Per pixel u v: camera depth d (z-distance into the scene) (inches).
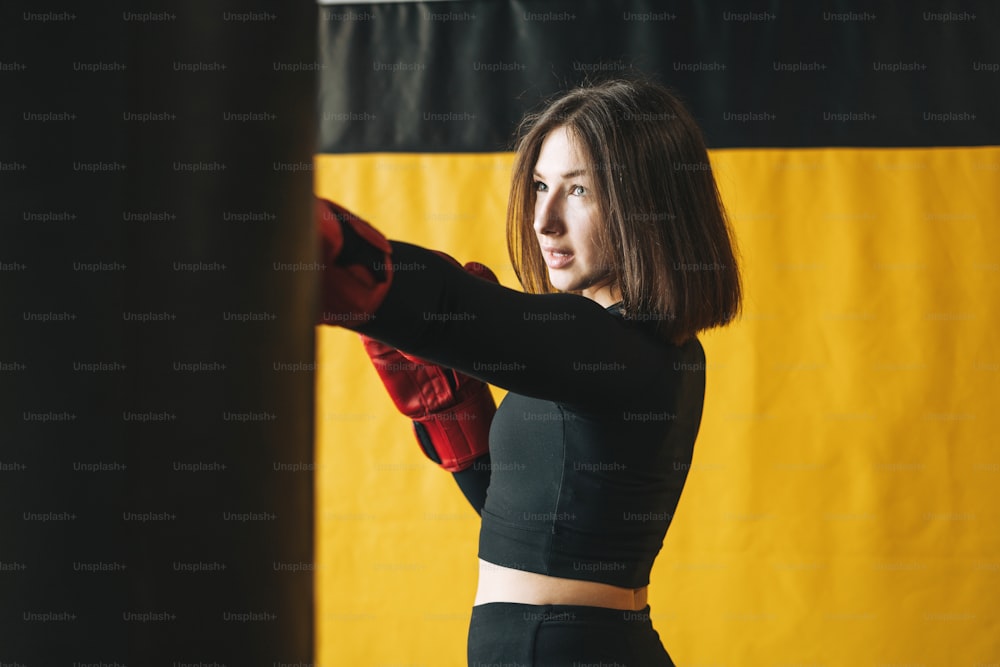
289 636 20.8
